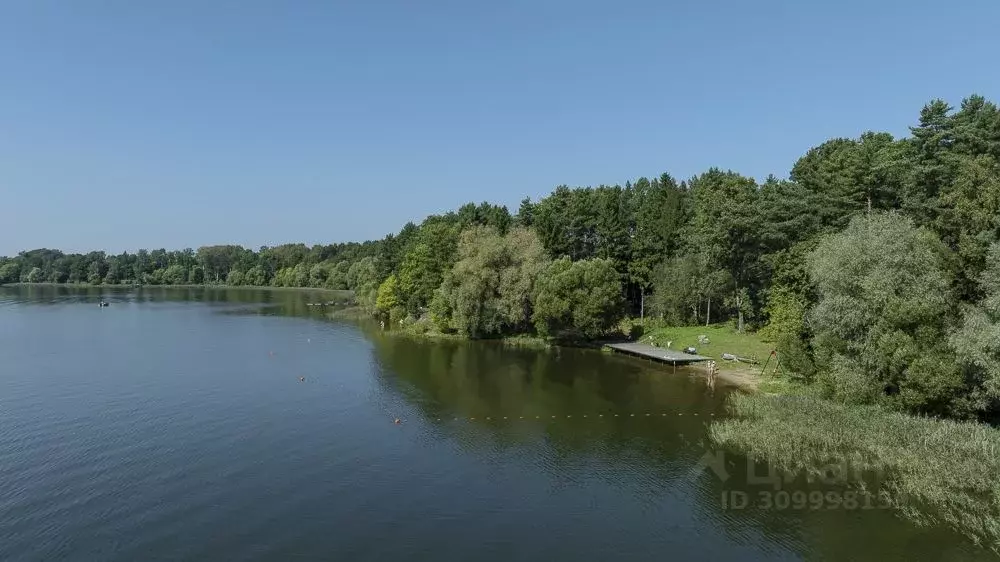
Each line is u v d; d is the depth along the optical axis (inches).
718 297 3496.6
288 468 1439.5
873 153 3080.7
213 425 1758.1
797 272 2400.3
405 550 1071.6
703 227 3444.9
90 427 1724.9
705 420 1829.5
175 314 4960.6
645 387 2285.9
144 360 2753.4
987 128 2434.8
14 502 1235.9
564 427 1776.6
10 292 7775.6
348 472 1422.2
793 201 2888.8
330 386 2271.2
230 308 5615.2
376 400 2070.6
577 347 3289.9
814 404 1752.0
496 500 1279.5
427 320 4057.6
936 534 1097.4
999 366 1419.8
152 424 1759.4
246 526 1150.3
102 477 1370.6
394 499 1279.5
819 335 1903.3
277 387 2239.2
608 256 3924.7
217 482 1352.1
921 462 1333.7
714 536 1119.0
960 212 1862.7
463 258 3855.8
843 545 1072.2
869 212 2276.1
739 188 3319.4
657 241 3914.9
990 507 1154.0
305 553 1055.6
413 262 4446.4
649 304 3745.1
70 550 1053.2
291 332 3838.6
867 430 1513.3
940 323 1667.1
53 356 2829.7
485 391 2220.7
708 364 2514.8
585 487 1344.7
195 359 2797.7
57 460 1469.0
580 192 4534.9
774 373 2353.6
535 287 3462.1
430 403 2042.3
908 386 1592.0
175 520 1168.8
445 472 1429.6
